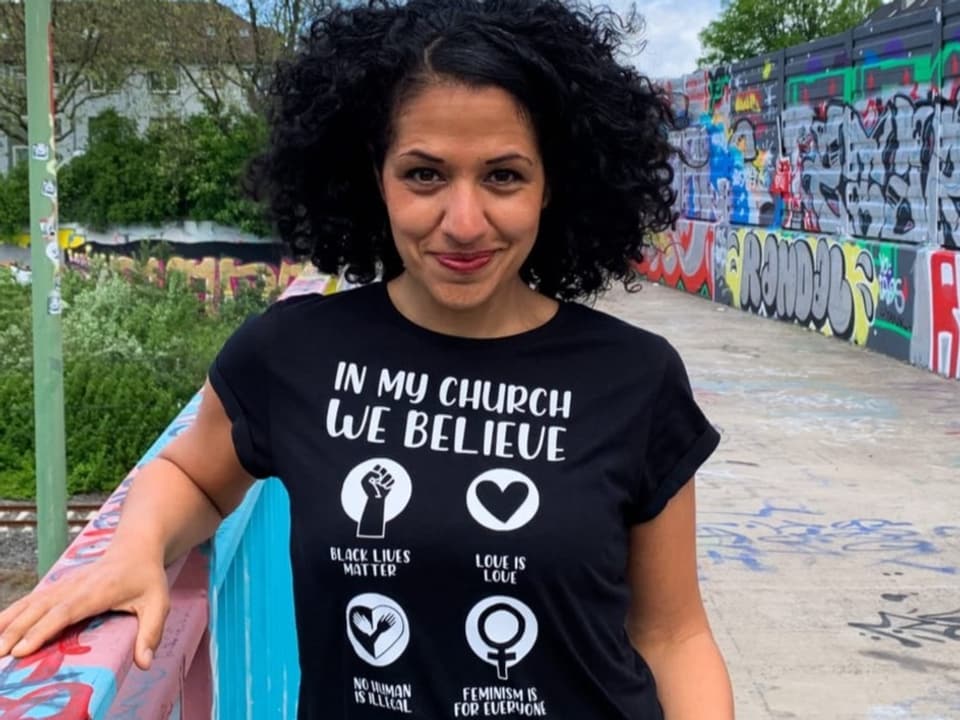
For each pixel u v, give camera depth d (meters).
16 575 9.26
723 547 5.07
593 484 1.46
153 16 28.67
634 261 1.86
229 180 30.06
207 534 1.58
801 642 4.06
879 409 8.16
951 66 9.59
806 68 13.04
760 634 4.13
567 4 1.55
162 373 14.81
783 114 13.85
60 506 7.20
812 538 5.21
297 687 3.08
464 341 1.52
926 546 5.09
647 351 1.53
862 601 4.44
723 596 4.50
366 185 1.79
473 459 1.46
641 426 1.50
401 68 1.45
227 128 30.91
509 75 1.42
